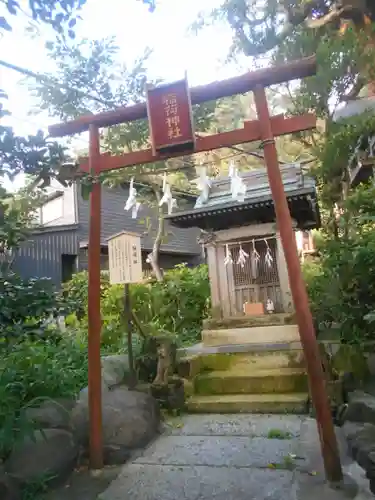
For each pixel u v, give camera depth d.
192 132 3.71
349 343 5.35
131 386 5.43
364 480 3.15
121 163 4.02
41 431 3.44
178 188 10.44
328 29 5.54
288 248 3.49
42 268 12.05
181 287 9.66
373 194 5.93
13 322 3.67
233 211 6.58
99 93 5.96
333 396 4.63
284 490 3.08
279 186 3.60
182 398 5.38
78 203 13.45
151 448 4.12
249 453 3.82
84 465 3.76
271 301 6.93
